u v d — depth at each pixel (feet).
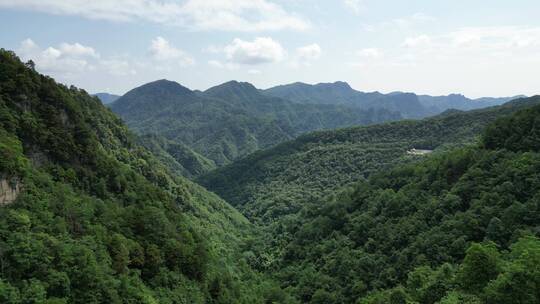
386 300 216.74
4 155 168.04
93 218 196.54
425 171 330.34
